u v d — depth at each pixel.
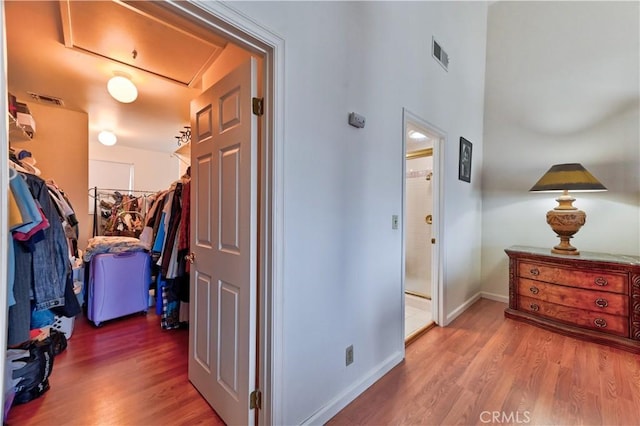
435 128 2.68
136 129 4.26
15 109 2.34
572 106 3.24
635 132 2.90
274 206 1.32
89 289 2.83
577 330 2.63
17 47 2.04
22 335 1.35
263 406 1.37
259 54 1.34
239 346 1.45
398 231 2.19
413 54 2.34
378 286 2.01
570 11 3.24
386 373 2.05
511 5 3.64
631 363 2.19
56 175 3.31
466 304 3.44
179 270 2.52
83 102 3.13
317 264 1.54
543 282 2.90
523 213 3.58
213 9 1.09
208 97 1.72
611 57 3.01
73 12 1.61
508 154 3.67
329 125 1.59
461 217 3.29
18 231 1.30
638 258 2.62
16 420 1.54
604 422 1.58
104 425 1.52
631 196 2.91
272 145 1.32
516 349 2.42
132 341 2.47
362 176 1.84
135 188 5.68
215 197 1.65
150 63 2.20
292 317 1.42
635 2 2.88
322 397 1.59
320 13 1.53
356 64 1.77
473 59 3.48
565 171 2.76
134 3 1.14
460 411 1.67
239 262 1.44
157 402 1.70
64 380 1.90
